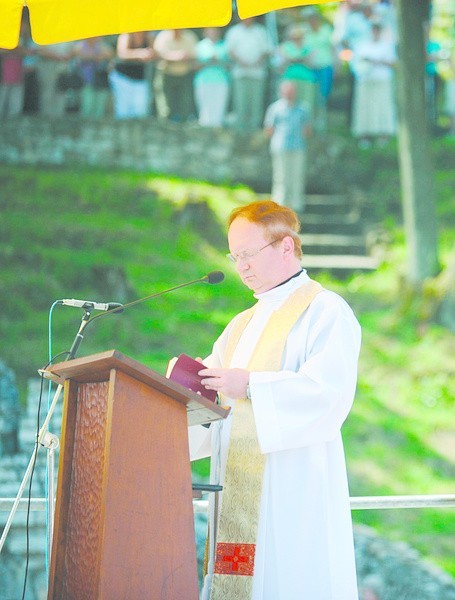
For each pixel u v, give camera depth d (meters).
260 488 13.76
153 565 11.80
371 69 61.50
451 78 65.88
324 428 13.42
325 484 13.68
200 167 60.97
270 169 61.47
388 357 49.03
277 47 63.03
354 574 13.64
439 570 30.66
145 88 61.75
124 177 58.81
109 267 51.34
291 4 14.84
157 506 11.94
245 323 15.04
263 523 13.69
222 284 52.84
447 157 63.75
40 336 47.16
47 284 50.31
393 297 53.44
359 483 41.09
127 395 11.82
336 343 13.71
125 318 49.19
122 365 11.66
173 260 53.97
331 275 55.97
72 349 13.98
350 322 14.11
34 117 59.84
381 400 46.19
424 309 51.41
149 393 12.05
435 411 45.38
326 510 13.62
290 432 13.27
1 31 15.96
